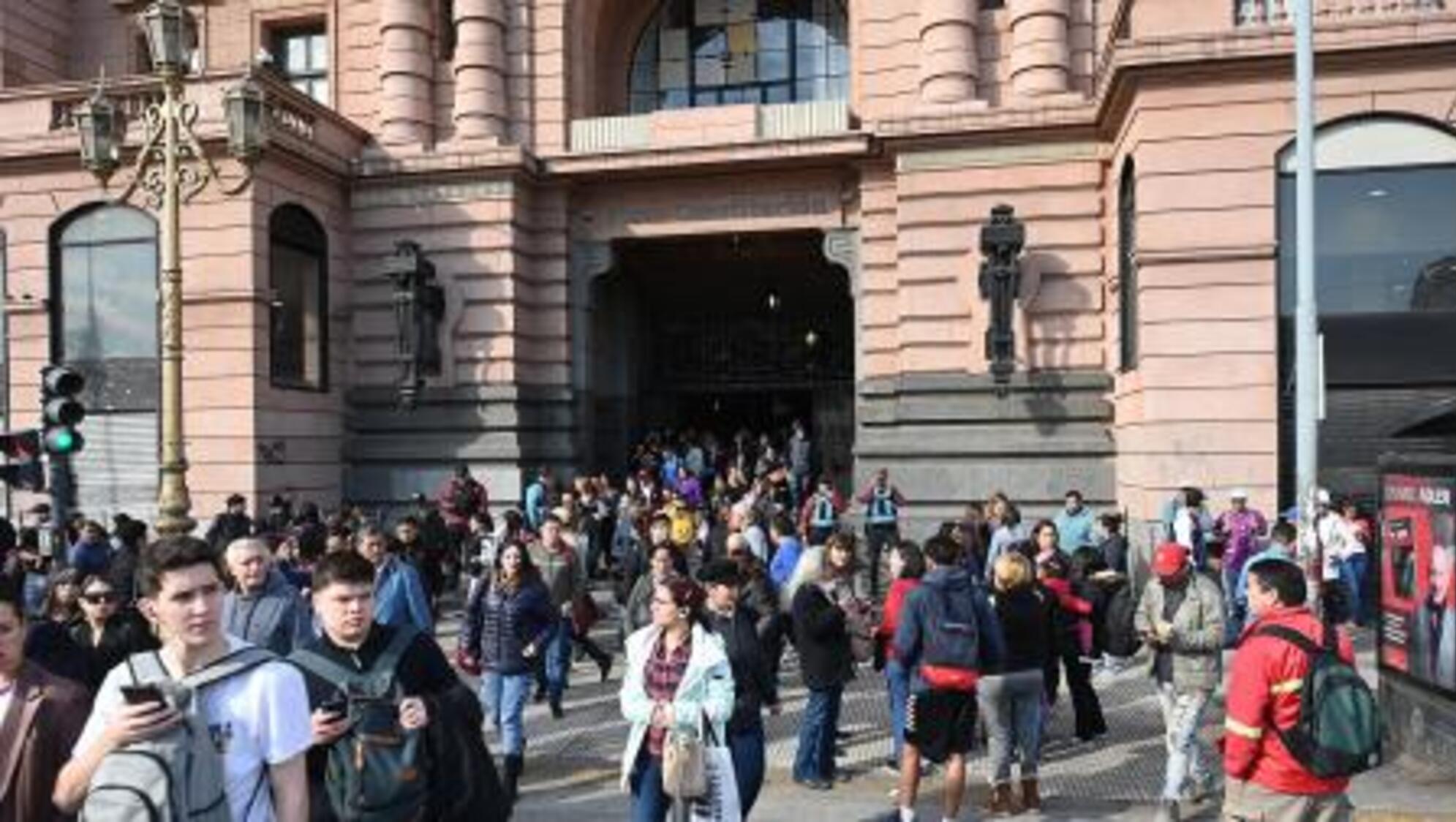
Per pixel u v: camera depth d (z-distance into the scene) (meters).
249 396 22.28
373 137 26.05
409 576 10.47
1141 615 9.66
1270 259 17.17
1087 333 22.06
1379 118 16.95
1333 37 16.72
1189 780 9.77
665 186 25.88
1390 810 8.96
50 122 23.48
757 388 30.56
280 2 27.42
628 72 28.33
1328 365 17.02
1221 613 9.24
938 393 22.59
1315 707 5.51
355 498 25.27
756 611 10.72
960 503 22.33
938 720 8.80
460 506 21.28
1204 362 17.36
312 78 27.78
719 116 24.92
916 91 24.05
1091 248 22.08
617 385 28.73
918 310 22.78
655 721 6.90
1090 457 21.80
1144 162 17.67
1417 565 10.16
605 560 22.16
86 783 3.85
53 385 14.02
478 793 4.87
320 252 24.69
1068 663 11.65
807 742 10.28
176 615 4.10
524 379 25.36
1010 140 22.39
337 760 4.63
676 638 7.08
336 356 25.08
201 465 22.42
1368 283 17.03
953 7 22.95
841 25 27.36
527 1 25.78
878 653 10.70
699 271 30.33
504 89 25.73
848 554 10.60
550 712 13.28
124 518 14.09
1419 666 10.09
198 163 21.06
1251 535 15.48
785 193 25.31
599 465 27.47
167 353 13.49
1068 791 10.18
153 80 22.95
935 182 22.73
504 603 10.04
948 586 8.92
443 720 4.86
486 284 24.95
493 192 24.95
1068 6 22.66
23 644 4.48
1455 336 16.69
